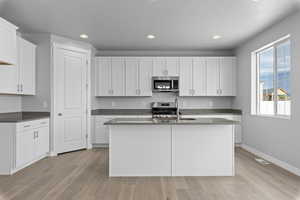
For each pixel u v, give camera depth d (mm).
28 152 3789
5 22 3266
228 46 5660
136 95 5750
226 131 3406
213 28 4262
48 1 3102
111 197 2674
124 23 3990
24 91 4195
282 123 3824
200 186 3002
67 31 4461
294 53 3502
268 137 4281
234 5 3238
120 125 3402
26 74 4262
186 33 4578
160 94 6102
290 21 3594
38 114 4566
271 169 3725
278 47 4145
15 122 3438
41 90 4629
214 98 6113
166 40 5102
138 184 3086
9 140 3439
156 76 5766
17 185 3047
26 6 3268
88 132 5355
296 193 2768
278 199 2604
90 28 4273
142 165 3410
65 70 4891
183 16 3660
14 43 3490
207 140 3396
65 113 4895
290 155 3615
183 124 3227
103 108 6090
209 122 3225
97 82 5770
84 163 4121
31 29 4332
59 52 4773
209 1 3105
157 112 5797
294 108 3506
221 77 5801
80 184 3092
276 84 4191
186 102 6086
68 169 3760
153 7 3311
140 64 5754
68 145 4965
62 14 3574
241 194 2748
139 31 4449
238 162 4152
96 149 5348
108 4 3201
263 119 4461
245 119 5289
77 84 5117
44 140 4371
